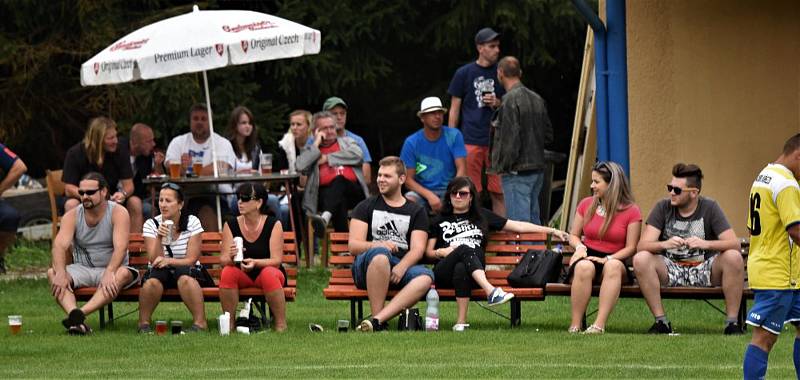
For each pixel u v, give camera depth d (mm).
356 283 32438
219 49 40031
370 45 69500
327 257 44375
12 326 31891
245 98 67000
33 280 44125
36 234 60781
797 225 23047
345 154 43812
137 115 65812
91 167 41094
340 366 25859
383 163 32969
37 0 64500
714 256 31484
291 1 67562
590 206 32688
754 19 39188
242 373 25109
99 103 66125
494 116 41031
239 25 40531
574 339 29484
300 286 40500
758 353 23547
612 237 32312
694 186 31500
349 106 74250
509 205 41031
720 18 39406
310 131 45219
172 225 32469
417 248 32281
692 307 36688
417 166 41875
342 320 33125
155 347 28984
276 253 32000
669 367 25391
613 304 31047
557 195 63250
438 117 41469
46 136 70938
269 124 67625
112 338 30672
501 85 43531
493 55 43500
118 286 32094
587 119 45656
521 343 28938
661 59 39875
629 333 31203
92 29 65062
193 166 42125
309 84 69625
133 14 66875
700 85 39656
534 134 40844
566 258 33469
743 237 39469
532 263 32281
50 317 35562
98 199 32812
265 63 68188
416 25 69938
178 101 65125
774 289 23406
